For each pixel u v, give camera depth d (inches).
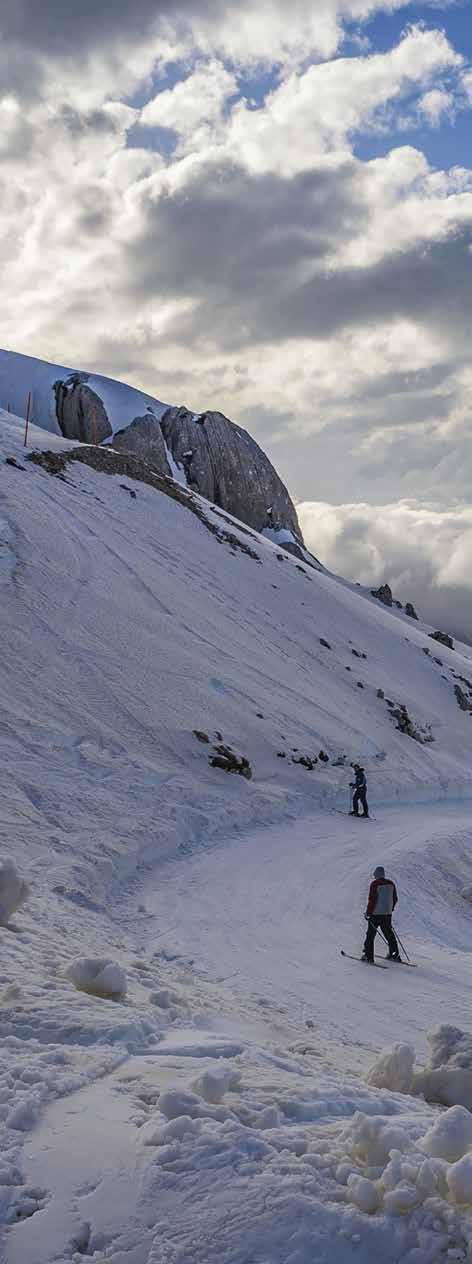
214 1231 129.0
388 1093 215.0
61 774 984.9
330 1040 396.2
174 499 2640.3
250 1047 249.1
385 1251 124.7
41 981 288.0
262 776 1289.4
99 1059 209.3
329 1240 126.6
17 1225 133.3
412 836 1181.7
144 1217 133.3
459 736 2068.2
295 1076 217.9
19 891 413.4
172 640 1579.7
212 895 759.7
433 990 571.5
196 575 2071.9
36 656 1290.6
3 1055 209.2
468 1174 129.1
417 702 2112.5
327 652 2071.9
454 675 2556.6
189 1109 169.5
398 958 652.1
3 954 331.6
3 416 2760.8
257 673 1657.2
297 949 630.5
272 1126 166.7
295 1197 135.0
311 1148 152.9
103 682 1300.4
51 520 1886.1
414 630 3070.9
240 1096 184.7
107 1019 244.7
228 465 4613.7
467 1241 124.4
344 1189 138.2
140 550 2009.1
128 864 787.4
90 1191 140.7
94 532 1955.0
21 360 5093.5
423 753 1782.7
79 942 434.9
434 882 1003.9
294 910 750.5
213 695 1440.7
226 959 567.2
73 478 2326.5
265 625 2006.6
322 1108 182.1
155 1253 125.2
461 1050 225.3
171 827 930.1
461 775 1791.3
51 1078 191.8
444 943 818.2
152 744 1196.5
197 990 422.9
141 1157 149.6
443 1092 216.5
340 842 1093.1
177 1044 239.3
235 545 2561.5
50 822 819.4
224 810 1085.8
